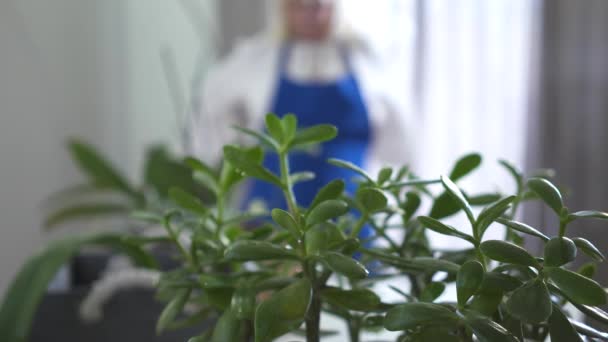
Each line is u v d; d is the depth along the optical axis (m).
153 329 0.61
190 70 3.44
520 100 2.95
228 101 2.71
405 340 0.25
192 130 3.22
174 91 3.44
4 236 3.25
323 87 2.60
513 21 2.94
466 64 2.98
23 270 0.44
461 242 1.78
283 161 0.32
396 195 0.36
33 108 3.29
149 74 3.45
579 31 2.84
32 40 3.27
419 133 3.01
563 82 2.87
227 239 0.37
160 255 0.78
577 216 0.24
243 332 0.29
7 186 3.25
